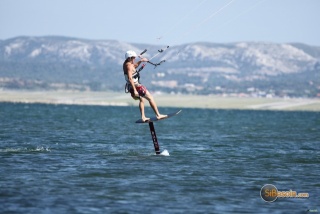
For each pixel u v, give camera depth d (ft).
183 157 351.87
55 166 293.84
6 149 379.96
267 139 556.10
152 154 365.81
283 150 424.05
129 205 201.87
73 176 260.83
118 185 239.50
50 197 211.41
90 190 226.79
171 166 303.48
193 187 238.48
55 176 260.01
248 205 205.46
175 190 231.09
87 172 274.16
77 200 207.62
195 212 194.08
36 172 270.87
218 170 292.81
